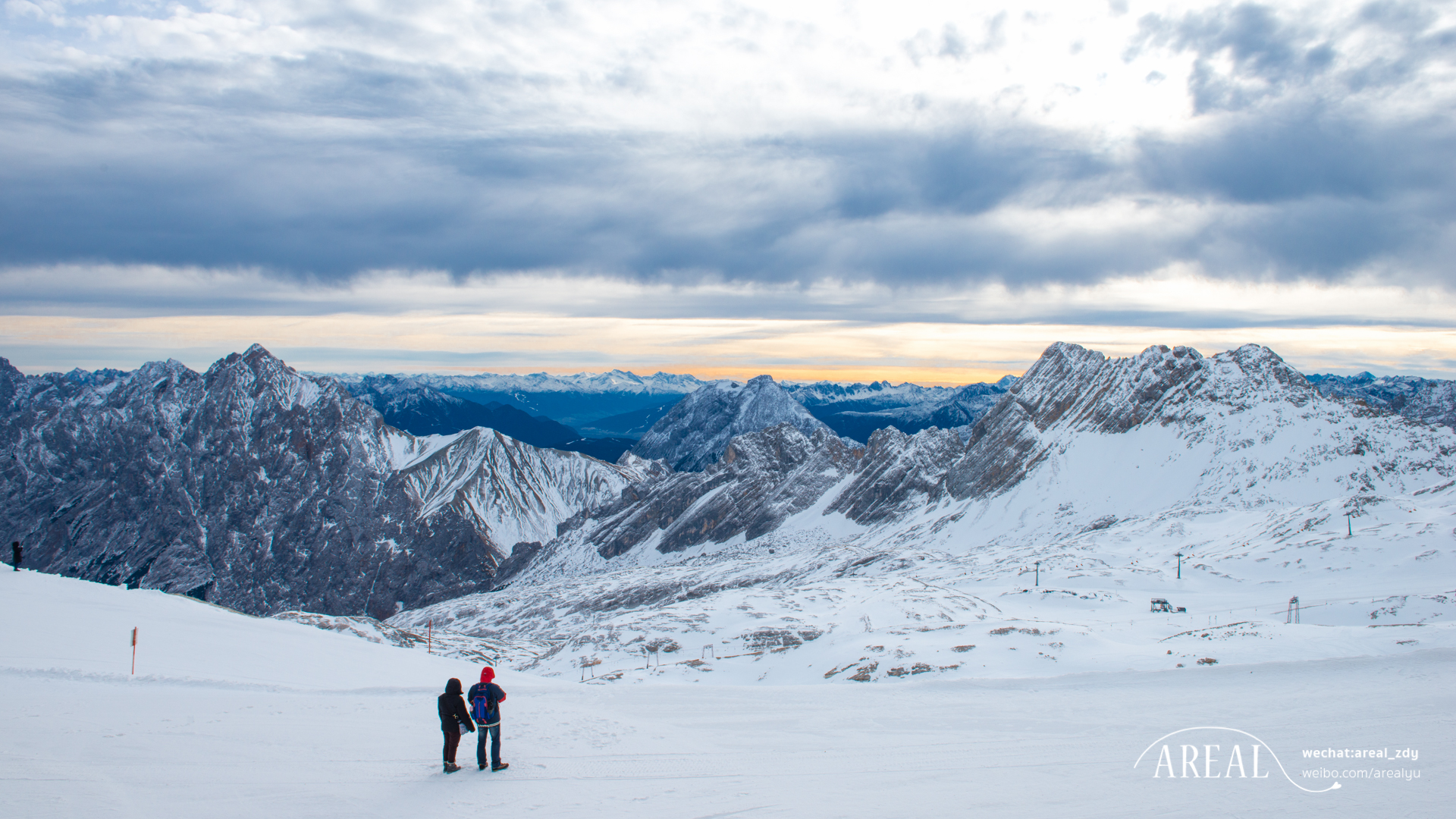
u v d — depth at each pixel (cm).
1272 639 5122
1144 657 5081
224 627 5088
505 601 19575
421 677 4516
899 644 5975
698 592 16175
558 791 2008
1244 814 1753
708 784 2095
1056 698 3450
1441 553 9400
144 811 1775
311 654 4747
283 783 2023
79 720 2528
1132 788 2020
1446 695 3094
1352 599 8119
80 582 5669
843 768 2281
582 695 3559
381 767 2200
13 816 1716
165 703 2867
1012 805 1884
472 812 1827
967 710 3231
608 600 16962
